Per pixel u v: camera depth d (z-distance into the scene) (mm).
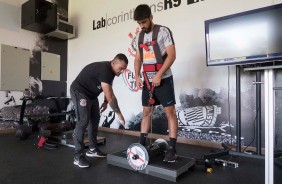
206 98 3102
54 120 4641
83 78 2102
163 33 1930
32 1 3863
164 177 1794
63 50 4938
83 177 1813
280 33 2098
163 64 1893
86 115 2090
